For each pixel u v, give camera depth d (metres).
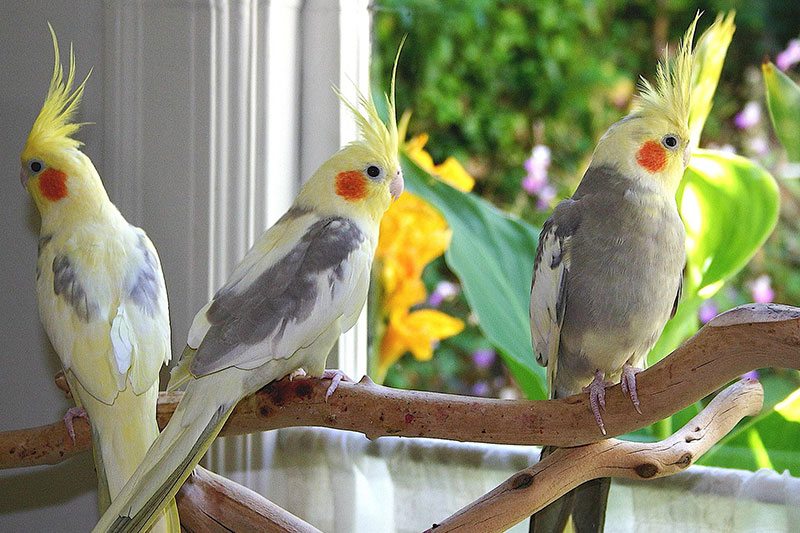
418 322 1.69
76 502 1.50
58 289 1.03
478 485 1.29
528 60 2.13
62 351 1.00
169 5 1.37
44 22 1.46
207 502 1.09
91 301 1.01
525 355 1.35
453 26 2.07
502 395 2.11
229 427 1.04
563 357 1.11
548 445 0.97
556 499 1.00
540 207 2.09
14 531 1.53
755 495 1.14
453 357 2.12
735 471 1.17
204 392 0.89
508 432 0.95
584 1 2.11
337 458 1.38
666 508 1.20
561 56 2.12
